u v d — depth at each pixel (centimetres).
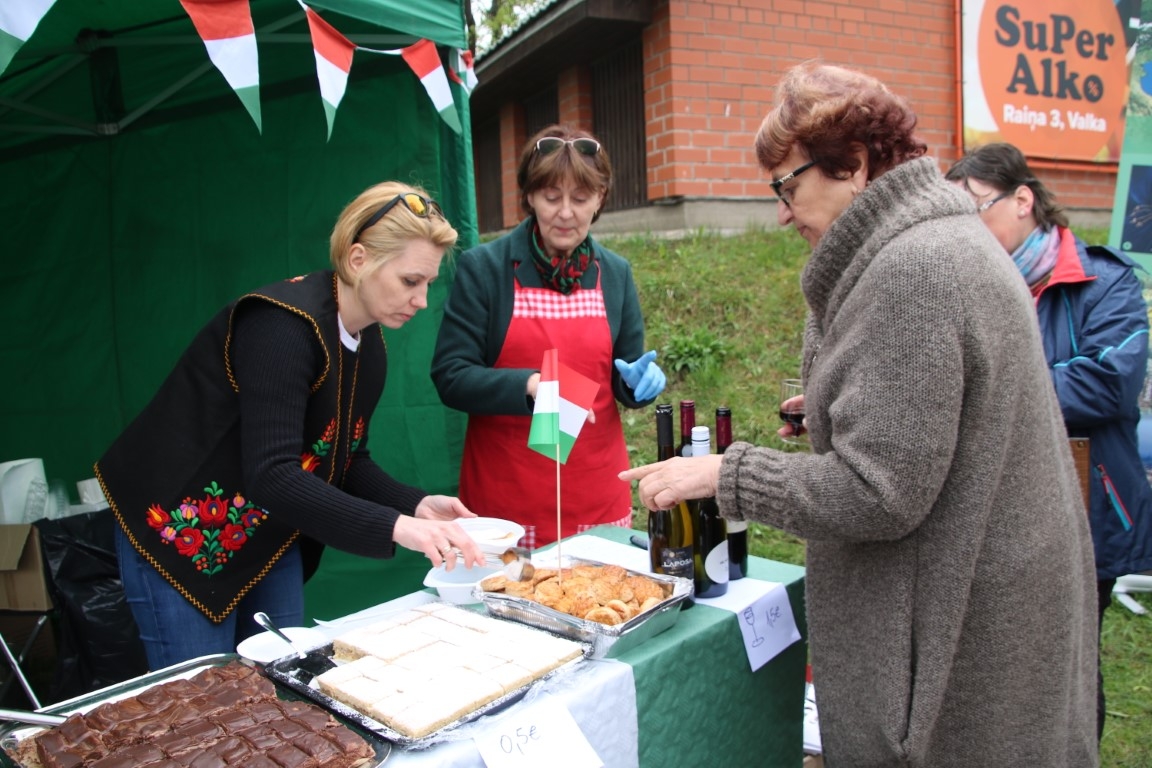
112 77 331
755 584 180
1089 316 217
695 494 145
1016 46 717
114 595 267
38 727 122
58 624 281
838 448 126
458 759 111
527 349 239
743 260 608
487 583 162
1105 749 264
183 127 345
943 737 136
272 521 184
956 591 127
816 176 137
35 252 382
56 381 385
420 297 174
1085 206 779
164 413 178
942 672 128
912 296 120
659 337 544
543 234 233
